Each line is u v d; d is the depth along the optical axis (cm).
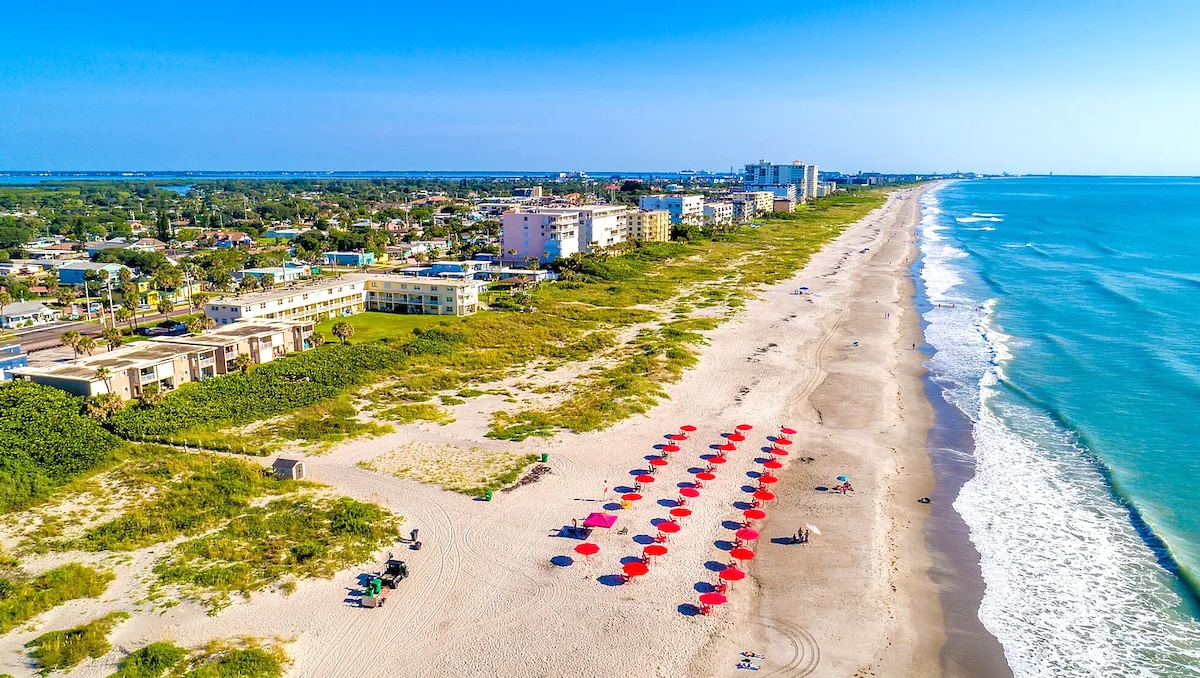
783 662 4541
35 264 18662
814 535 6028
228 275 15800
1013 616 5028
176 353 9281
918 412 8912
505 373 10525
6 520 6047
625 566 5362
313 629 4759
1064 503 6550
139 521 5981
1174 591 5259
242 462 7200
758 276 18788
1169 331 12388
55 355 10631
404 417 8581
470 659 4509
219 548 5653
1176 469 7094
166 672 4284
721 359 11181
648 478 6962
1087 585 5356
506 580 5322
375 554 5644
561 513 6297
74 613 4862
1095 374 10094
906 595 5259
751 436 8088
